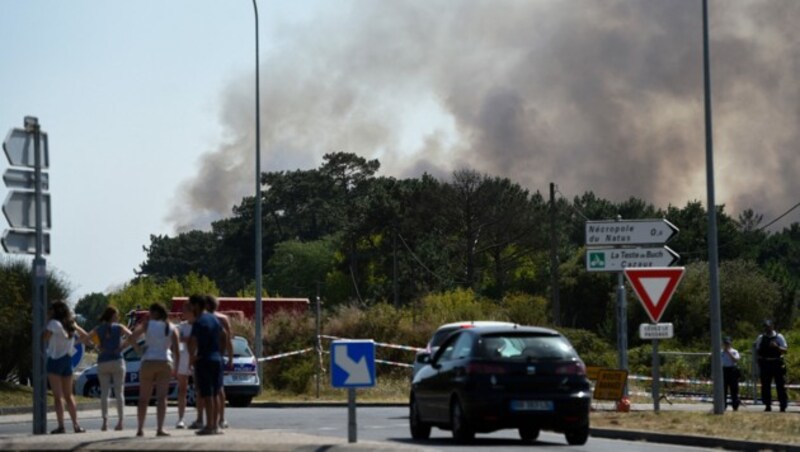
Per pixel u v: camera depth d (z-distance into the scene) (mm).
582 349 57781
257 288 47406
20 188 23094
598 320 85625
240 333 53719
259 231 47812
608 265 30734
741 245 115062
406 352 51375
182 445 19000
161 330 22141
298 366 49281
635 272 29797
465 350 23984
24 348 39594
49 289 41156
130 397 40469
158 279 169750
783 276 97250
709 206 30547
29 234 23172
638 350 56375
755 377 39906
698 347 68750
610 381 31234
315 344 50969
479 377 23359
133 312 60875
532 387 23422
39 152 23328
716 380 30125
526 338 23906
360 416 33281
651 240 30688
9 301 39406
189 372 24422
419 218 118438
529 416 23297
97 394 41344
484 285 116500
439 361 25094
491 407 23203
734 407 35344
